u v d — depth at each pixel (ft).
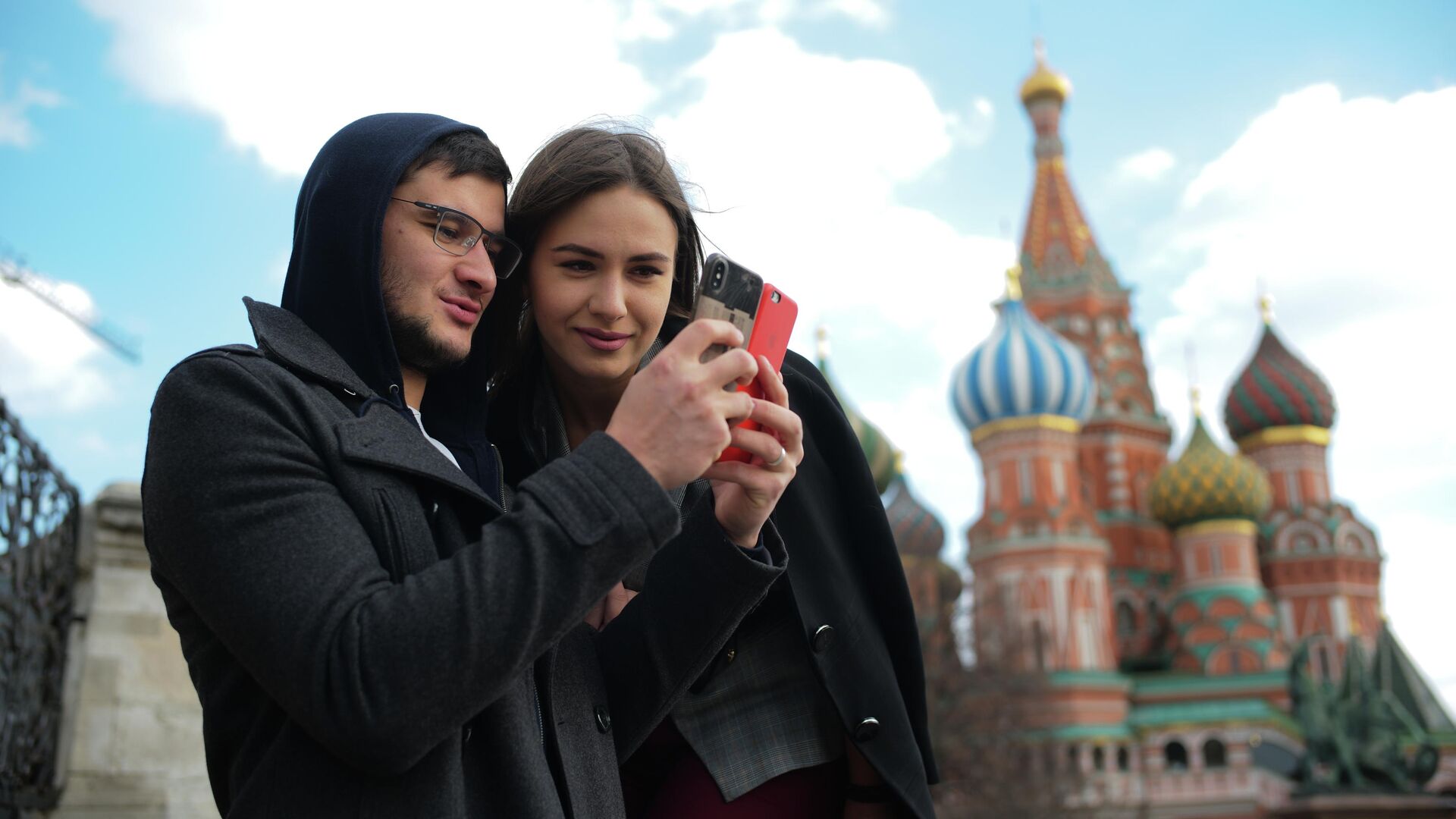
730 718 7.42
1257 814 130.72
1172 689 143.64
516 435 7.84
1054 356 158.40
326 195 5.94
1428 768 123.85
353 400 5.74
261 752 5.27
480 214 6.23
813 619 7.18
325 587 4.84
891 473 143.43
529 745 5.41
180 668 23.34
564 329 6.80
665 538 5.10
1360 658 127.13
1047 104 214.07
